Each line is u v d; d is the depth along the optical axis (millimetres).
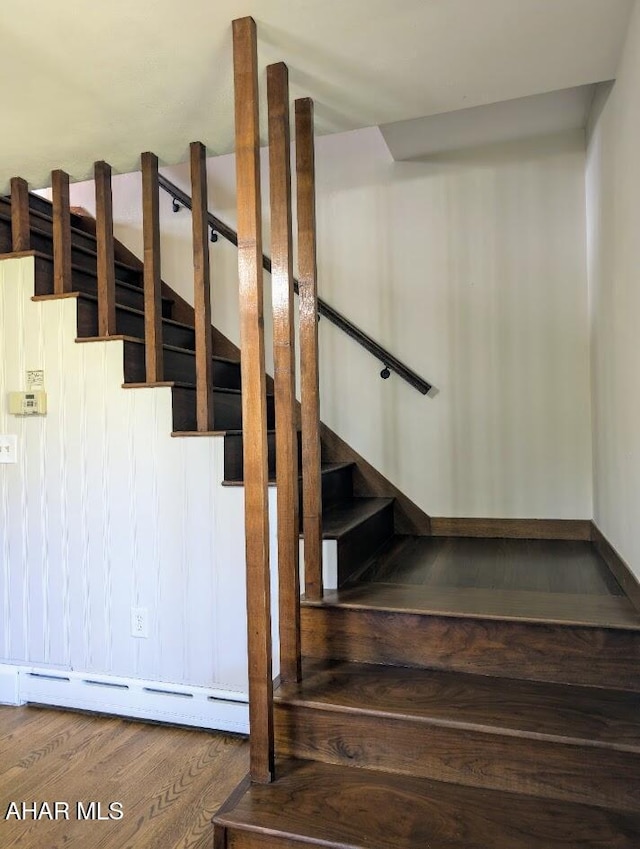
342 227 3160
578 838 1309
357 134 3129
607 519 2373
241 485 2203
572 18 1600
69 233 2525
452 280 2996
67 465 2434
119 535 2371
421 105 2061
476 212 2953
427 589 2043
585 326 2807
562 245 2834
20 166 2463
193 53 1721
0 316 2514
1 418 2516
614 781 1405
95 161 2434
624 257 1906
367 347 3027
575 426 2828
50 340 2451
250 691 1596
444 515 3018
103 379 2385
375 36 1657
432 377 3031
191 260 3486
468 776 1518
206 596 2266
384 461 3102
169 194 3502
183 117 2100
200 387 2307
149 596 2334
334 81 1898
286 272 1809
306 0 1495
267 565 1616
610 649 1664
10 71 1797
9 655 2521
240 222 1628
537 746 1454
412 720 1550
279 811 1437
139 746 2113
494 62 1805
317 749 1649
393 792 1499
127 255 3590
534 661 1730
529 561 2443
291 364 1813
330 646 1931
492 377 2943
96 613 2402
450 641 1808
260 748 1572
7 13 1534
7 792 1819
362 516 2502
